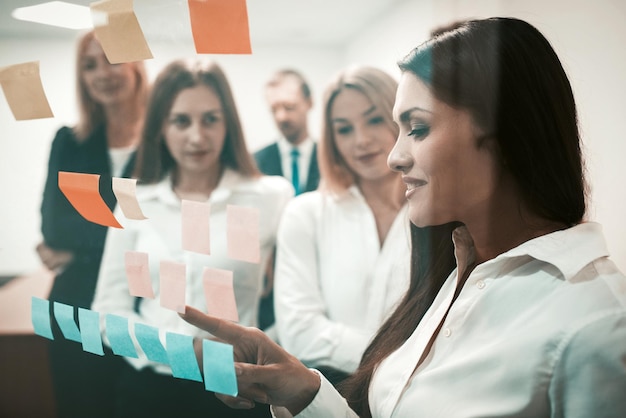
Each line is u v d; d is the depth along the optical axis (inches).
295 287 36.9
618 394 26.1
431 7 32.8
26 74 41.4
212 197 38.1
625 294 27.4
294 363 35.9
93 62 40.0
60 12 40.5
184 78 37.6
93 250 42.6
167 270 37.8
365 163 34.9
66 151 42.1
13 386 45.5
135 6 37.6
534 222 30.5
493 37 30.4
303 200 36.7
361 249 35.6
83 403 44.3
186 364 36.5
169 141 38.7
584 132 32.4
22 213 44.2
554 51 30.4
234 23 33.4
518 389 28.0
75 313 43.4
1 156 43.6
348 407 35.7
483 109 30.7
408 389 32.5
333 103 35.3
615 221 32.8
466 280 32.7
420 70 32.6
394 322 34.8
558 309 27.9
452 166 32.2
